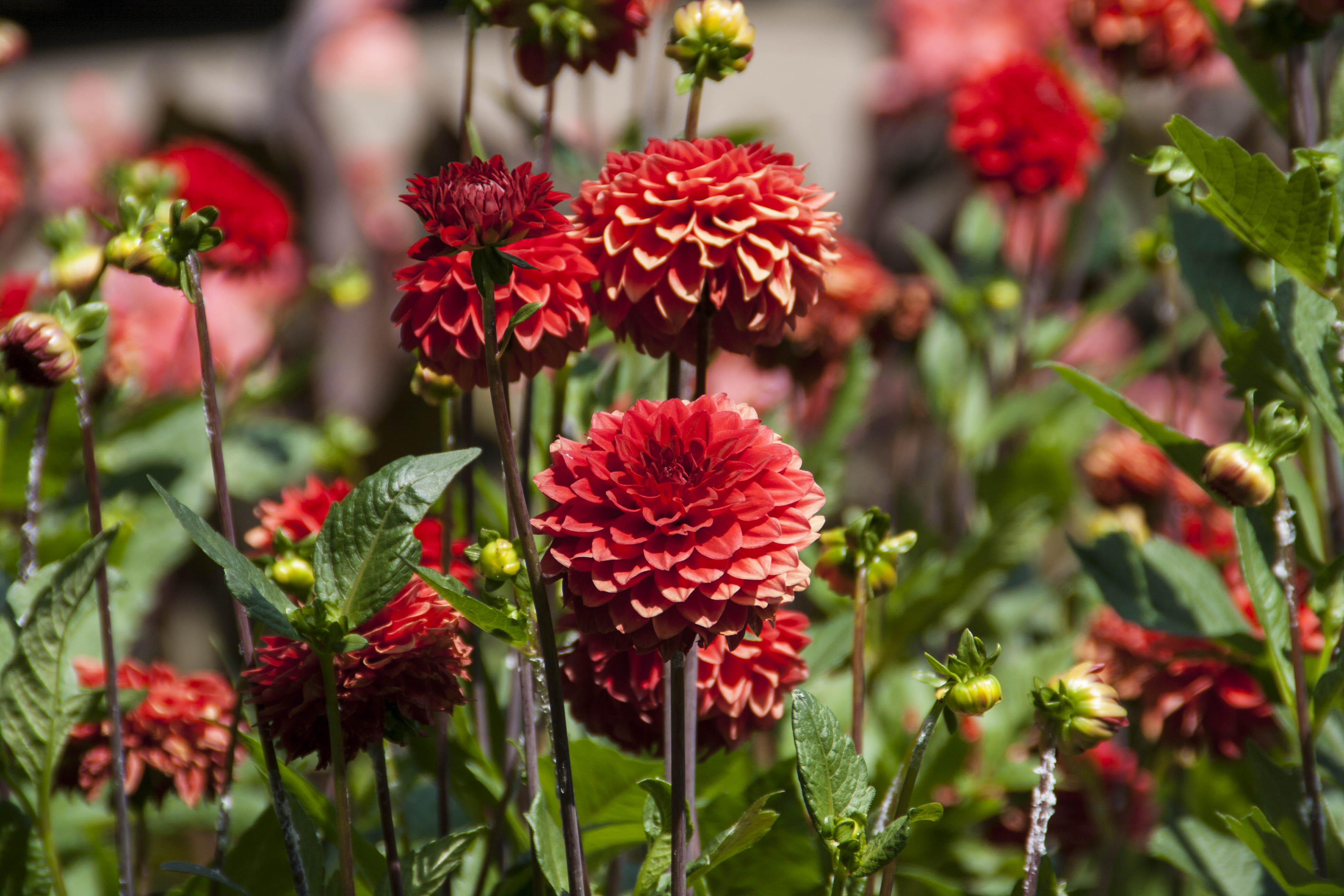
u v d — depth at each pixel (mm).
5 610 1801
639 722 1819
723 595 1680
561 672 1825
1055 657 2121
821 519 1709
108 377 2223
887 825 1748
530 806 1878
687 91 1823
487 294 1696
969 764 2090
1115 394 1844
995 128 2369
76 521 2109
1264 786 1883
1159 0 2383
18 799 1891
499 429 1704
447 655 1753
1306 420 1763
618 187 1787
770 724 1838
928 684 1732
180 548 2219
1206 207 1806
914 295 2480
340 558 1723
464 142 1904
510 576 1722
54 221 1890
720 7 1819
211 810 2074
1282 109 1963
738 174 1788
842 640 2021
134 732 1879
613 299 1775
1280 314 1856
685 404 1726
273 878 1852
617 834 1864
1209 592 1952
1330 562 1861
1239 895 1887
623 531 1690
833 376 2275
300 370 2537
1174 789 2080
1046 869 1752
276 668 1760
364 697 1739
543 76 1917
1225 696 1961
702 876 1757
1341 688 1809
